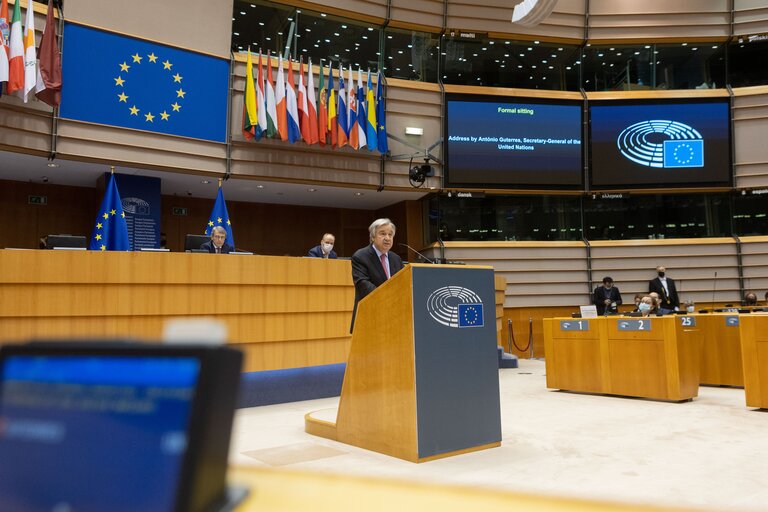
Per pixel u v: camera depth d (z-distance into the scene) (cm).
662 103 1235
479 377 366
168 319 492
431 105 1187
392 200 1277
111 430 41
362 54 1158
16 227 1039
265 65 1041
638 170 1228
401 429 341
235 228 1270
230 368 42
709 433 411
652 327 585
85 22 867
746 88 1245
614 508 46
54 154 842
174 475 38
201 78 973
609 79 1273
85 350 44
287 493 50
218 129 989
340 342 616
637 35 1248
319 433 411
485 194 1227
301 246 1324
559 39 1242
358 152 1117
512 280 1227
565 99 1229
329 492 50
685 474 305
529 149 1213
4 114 803
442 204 1228
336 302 611
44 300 445
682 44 1270
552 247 1242
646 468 317
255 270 543
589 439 393
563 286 1239
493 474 305
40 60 799
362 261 399
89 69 869
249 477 54
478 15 1202
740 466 321
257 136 991
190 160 962
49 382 44
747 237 1249
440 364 347
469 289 369
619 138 1232
